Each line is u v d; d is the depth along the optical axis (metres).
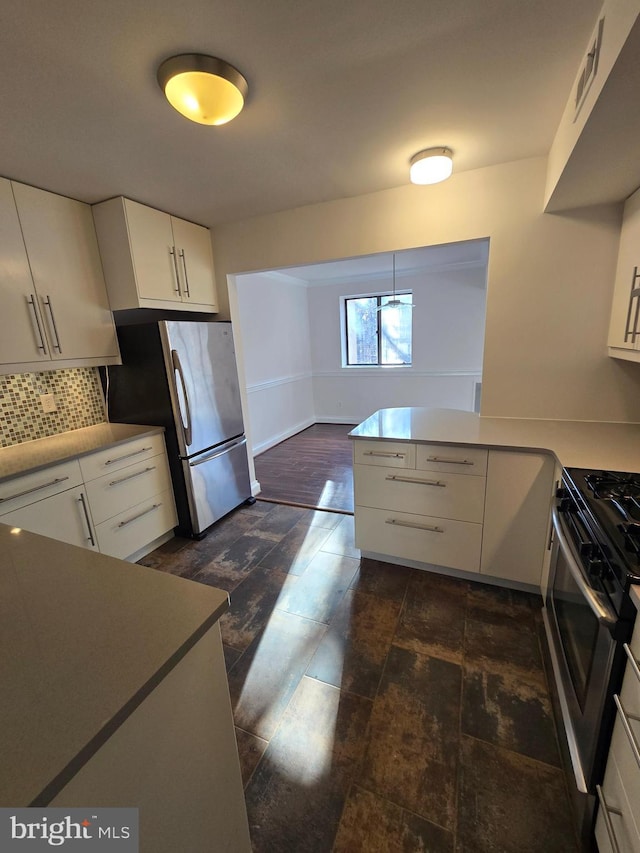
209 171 1.99
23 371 2.05
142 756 0.63
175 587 0.84
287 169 2.01
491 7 1.05
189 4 1.00
